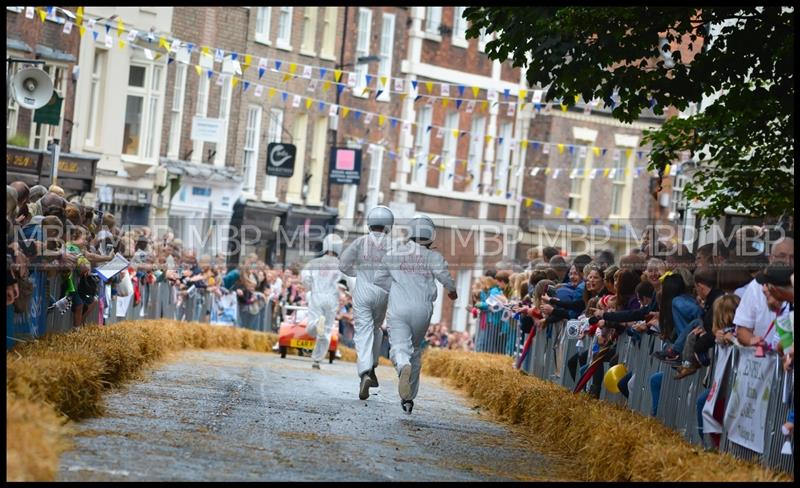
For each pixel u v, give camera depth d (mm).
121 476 14664
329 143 75875
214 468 15938
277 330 54219
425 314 25531
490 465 18781
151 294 40406
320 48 74688
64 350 20672
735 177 25969
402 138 81000
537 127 87750
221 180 67438
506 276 40125
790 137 24688
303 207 74562
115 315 35031
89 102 58625
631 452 17359
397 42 80125
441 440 21266
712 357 19156
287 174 69562
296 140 74312
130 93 61750
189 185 65875
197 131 63625
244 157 70438
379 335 27812
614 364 24828
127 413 20219
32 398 16656
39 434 14328
